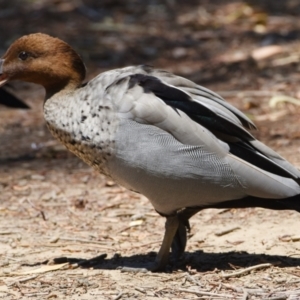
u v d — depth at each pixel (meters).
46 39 9.69
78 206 11.94
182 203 9.04
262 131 14.93
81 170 13.69
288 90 17.06
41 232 10.91
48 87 9.70
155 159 8.75
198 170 8.73
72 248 10.27
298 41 20.45
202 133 8.73
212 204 9.06
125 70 9.30
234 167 8.70
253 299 8.20
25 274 9.26
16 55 9.77
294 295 8.26
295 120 15.47
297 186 8.70
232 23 22.66
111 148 8.87
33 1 24.53
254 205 8.97
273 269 9.17
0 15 23.41
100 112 8.94
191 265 9.45
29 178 13.32
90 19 23.05
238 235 10.50
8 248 10.29
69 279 9.05
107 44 21.11
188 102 8.81
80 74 9.74
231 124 8.73
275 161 8.87
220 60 19.53
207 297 8.32
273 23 22.38
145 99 8.80
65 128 9.27
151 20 23.06
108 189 12.69
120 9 23.91
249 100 16.66
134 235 10.75
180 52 20.44
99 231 10.93
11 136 15.79
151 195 9.03
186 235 9.72
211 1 24.92
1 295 8.62
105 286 8.77
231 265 9.20
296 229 10.55
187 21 22.97
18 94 18.41
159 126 8.74
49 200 12.27
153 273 9.23
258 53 19.34
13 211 11.82
